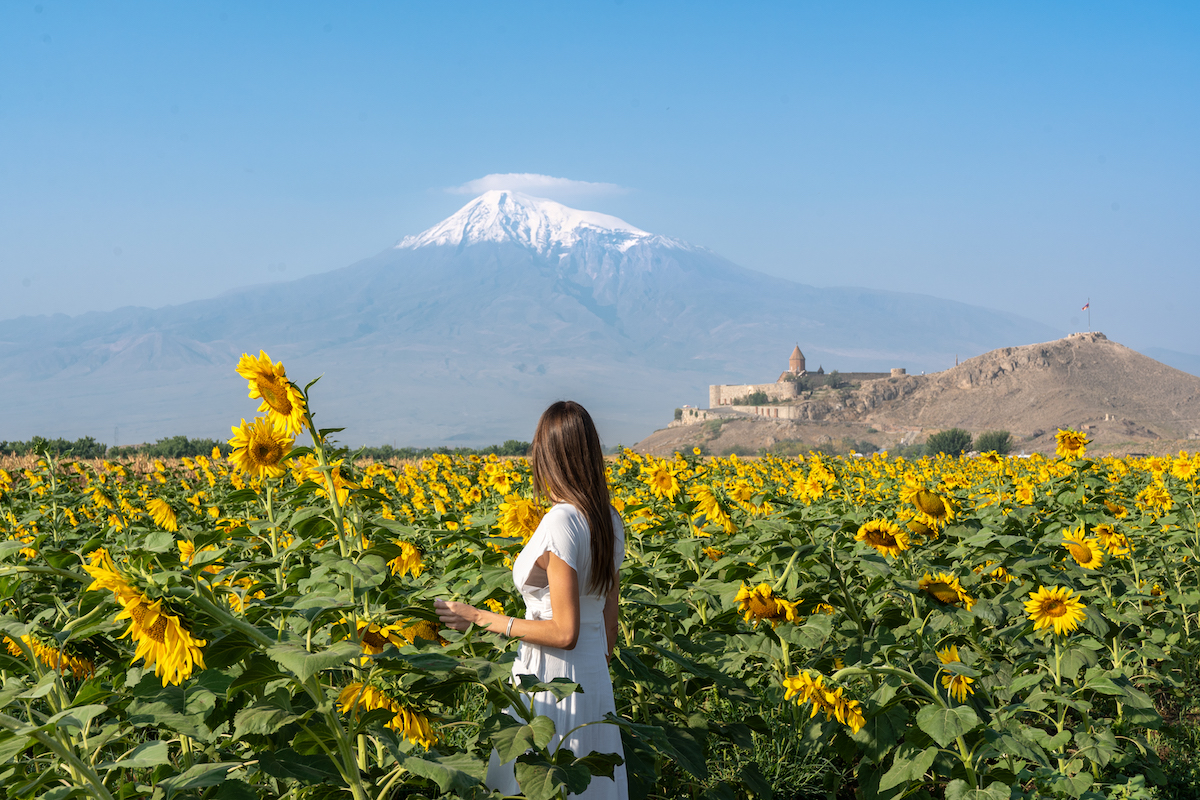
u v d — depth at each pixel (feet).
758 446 544.62
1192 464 26.27
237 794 8.11
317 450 10.50
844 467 43.80
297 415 10.44
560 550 9.60
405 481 29.45
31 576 11.02
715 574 15.64
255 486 19.95
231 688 7.41
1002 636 14.60
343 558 9.56
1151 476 36.27
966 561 17.44
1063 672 14.03
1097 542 17.40
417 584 12.80
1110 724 15.39
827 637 14.30
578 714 9.63
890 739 12.14
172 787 7.32
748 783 12.76
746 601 14.01
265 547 15.14
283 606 7.60
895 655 14.12
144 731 11.28
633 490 26.25
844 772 14.62
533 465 10.28
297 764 8.46
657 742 9.73
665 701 13.34
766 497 15.97
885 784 11.35
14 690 7.54
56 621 10.52
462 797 7.46
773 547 15.01
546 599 9.99
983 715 12.24
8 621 8.81
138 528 15.93
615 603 10.79
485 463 37.81
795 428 569.23
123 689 10.23
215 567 12.32
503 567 11.85
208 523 19.11
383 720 7.98
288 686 8.48
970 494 25.82
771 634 14.78
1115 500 26.03
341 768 7.84
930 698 11.61
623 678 12.74
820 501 26.07
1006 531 18.45
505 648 10.60
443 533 14.76
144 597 6.53
